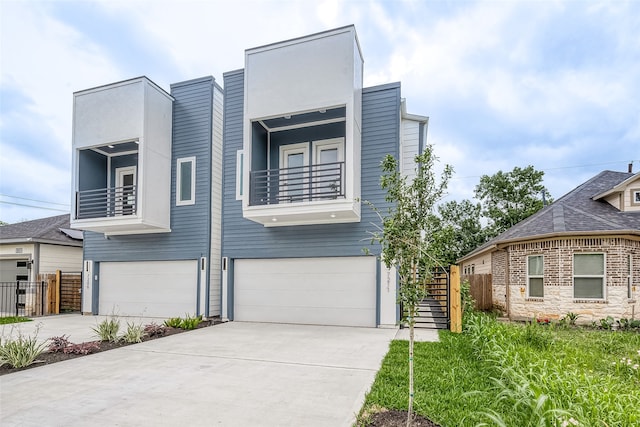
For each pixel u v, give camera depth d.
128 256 12.14
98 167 12.43
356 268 9.89
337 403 4.28
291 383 5.00
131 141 11.05
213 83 11.86
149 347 7.30
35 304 13.00
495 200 27.31
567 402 3.38
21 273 14.84
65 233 15.93
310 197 9.47
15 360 5.84
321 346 7.27
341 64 9.23
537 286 11.54
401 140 10.93
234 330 9.22
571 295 10.66
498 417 3.12
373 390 4.57
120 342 7.70
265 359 6.30
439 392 4.41
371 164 9.95
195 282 11.40
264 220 10.21
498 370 4.93
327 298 10.05
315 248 10.17
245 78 10.00
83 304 12.67
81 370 5.71
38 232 15.23
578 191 14.35
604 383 4.17
